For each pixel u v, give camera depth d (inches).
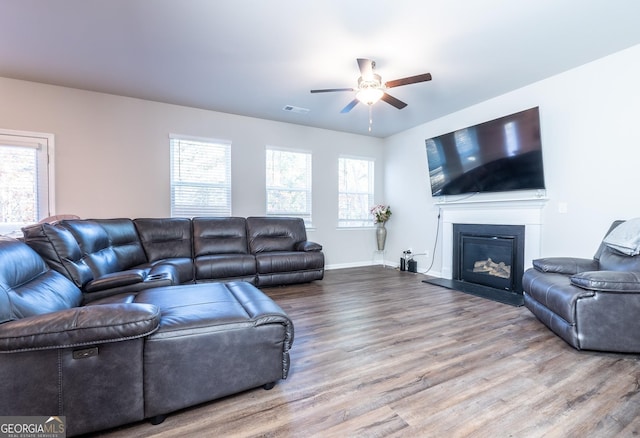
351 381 69.2
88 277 85.6
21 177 138.7
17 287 57.9
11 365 46.1
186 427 54.2
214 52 112.2
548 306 95.7
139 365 53.2
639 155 107.3
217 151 180.9
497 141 147.6
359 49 109.3
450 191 177.3
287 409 59.2
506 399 62.2
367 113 179.5
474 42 104.6
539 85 136.1
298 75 130.5
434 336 95.0
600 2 84.0
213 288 85.5
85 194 150.4
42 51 111.5
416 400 62.0
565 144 127.9
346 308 124.2
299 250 176.4
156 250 148.7
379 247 227.6
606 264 101.3
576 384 67.6
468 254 170.7
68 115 146.3
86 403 49.9
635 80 107.9
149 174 164.1
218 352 59.4
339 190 222.2
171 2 84.6
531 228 139.0
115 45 107.4
